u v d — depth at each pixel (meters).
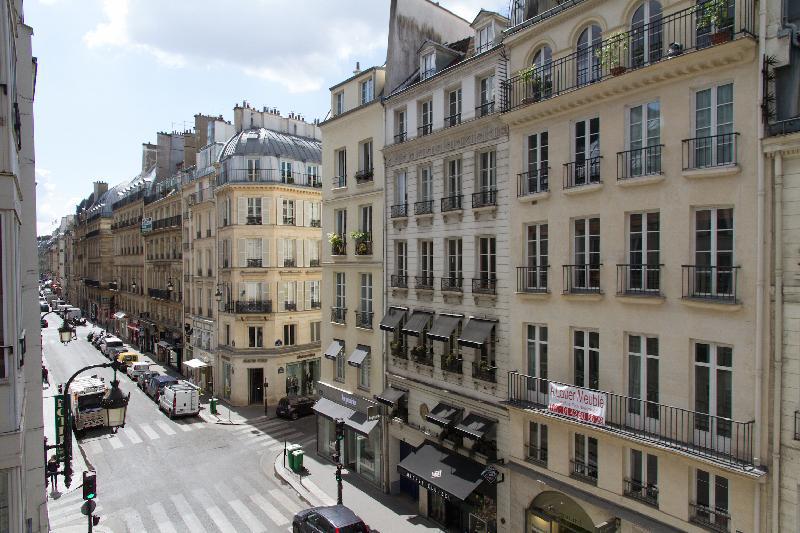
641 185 12.37
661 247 12.01
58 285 124.94
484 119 16.41
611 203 13.02
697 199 11.35
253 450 26.56
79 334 69.12
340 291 24.70
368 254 22.39
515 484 15.53
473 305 17.22
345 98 24.55
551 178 14.53
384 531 17.86
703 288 11.38
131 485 22.00
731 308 10.66
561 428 14.12
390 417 20.67
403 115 20.84
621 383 12.80
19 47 11.60
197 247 42.53
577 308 13.82
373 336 22.08
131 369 43.88
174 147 57.38
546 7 15.66
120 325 67.00
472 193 17.11
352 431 23.58
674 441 11.66
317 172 39.50
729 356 11.07
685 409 11.54
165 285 50.84
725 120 11.10
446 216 18.17
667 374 11.89
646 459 12.49
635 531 12.38
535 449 15.12
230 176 36.78
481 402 16.77
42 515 11.58
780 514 10.16
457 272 18.08
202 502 20.34
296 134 43.62
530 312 15.15
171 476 23.02
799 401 9.95
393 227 20.92
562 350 14.23
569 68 14.14
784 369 10.15
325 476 23.05
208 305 40.75
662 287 11.96
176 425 30.97
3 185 6.89
